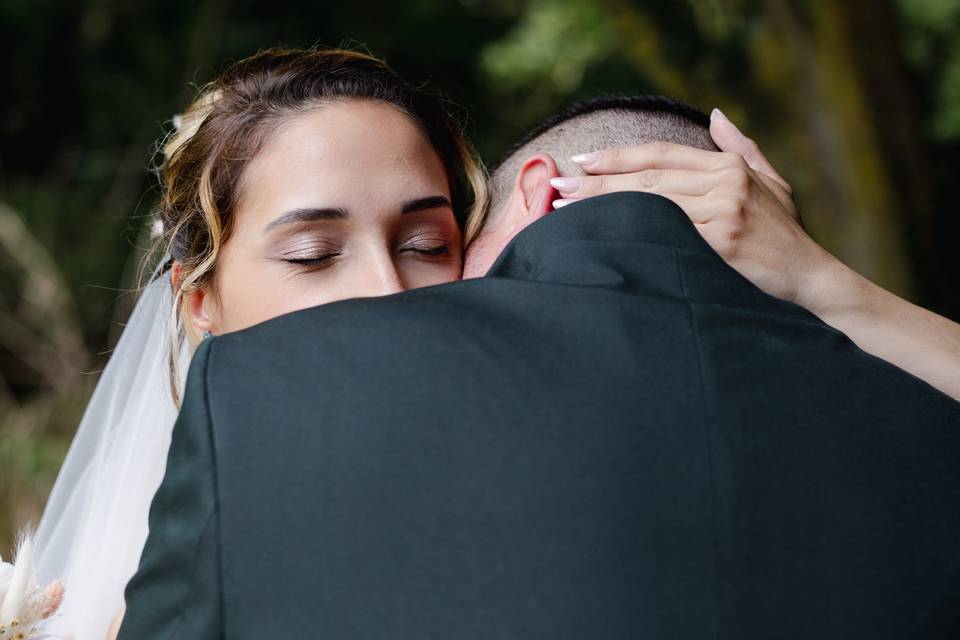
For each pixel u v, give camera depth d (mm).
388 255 2113
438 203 2191
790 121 6434
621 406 1418
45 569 2494
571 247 1618
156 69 10094
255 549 1379
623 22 6789
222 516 1399
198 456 1434
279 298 2109
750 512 1389
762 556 1374
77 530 2518
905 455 1491
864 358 1601
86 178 9531
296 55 2320
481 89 11203
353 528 1362
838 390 1521
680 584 1338
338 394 1431
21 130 9945
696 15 6680
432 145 2307
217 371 1487
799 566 1381
